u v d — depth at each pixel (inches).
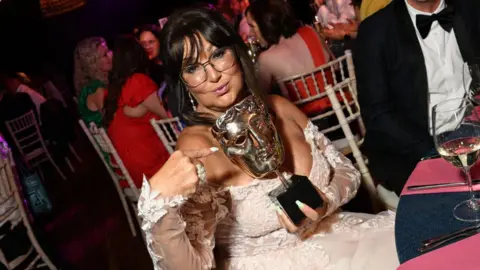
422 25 87.2
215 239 64.2
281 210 56.3
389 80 90.8
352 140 91.4
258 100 57.1
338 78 134.0
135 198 134.9
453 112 51.9
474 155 48.2
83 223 171.9
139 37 187.2
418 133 87.2
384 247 62.8
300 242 64.5
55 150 242.8
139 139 129.6
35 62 378.0
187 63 57.9
